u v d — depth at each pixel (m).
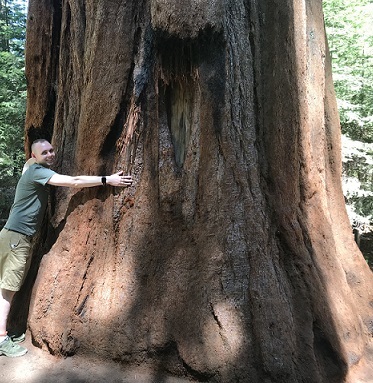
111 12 3.44
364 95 9.49
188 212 3.32
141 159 3.49
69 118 3.88
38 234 3.89
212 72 3.24
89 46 3.55
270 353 2.92
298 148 3.67
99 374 3.12
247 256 3.19
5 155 10.29
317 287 3.27
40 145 3.58
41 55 4.18
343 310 3.46
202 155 3.28
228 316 3.05
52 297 3.51
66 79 3.94
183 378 3.03
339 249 4.23
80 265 3.53
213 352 2.97
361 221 9.15
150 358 3.12
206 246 3.23
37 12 4.17
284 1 3.53
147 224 3.42
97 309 3.34
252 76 3.38
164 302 3.21
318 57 4.27
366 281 4.22
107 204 3.55
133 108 3.46
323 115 4.23
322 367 3.02
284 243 3.34
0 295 3.54
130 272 3.37
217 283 3.15
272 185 3.37
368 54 9.49
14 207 3.57
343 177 9.07
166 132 3.41
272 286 3.12
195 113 3.30
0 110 10.23
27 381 3.07
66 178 3.42
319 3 4.56
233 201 3.25
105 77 3.48
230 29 3.30
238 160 3.28
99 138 3.54
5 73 10.40
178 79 3.32
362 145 8.66
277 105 3.42
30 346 3.50
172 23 3.14
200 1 3.14
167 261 3.31
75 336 3.32
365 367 3.29
